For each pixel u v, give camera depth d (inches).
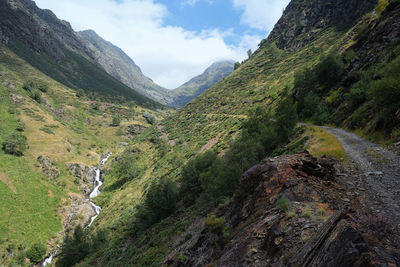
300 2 5684.1
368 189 434.6
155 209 1785.2
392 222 295.4
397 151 594.6
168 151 3585.1
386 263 166.2
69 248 1903.3
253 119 1779.0
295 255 247.3
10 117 4037.9
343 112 1360.7
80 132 5315.0
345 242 197.2
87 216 2768.2
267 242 314.7
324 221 291.3
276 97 2859.3
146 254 1157.7
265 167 528.4
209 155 1968.5
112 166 4160.9
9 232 2026.3
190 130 4045.3
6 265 1791.3
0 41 7504.9
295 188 408.5
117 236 1958.7
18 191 2511.1
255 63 5349.4
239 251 351.3
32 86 5659.5
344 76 1786.4
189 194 1834.4
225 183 1093.8
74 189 3218.5
